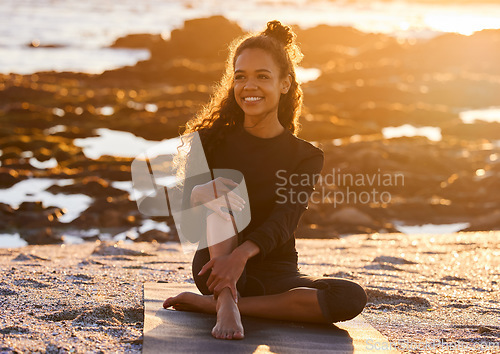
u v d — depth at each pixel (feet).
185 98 91.61
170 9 305.73
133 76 110.52
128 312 11.60
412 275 17.08
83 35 190.29
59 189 46.57
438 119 85.92
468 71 126.52
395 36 191.42
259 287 10.78
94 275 15.33
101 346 9.34
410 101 98.37
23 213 39.47
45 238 35.19
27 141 60.70
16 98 84.94
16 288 13.19
